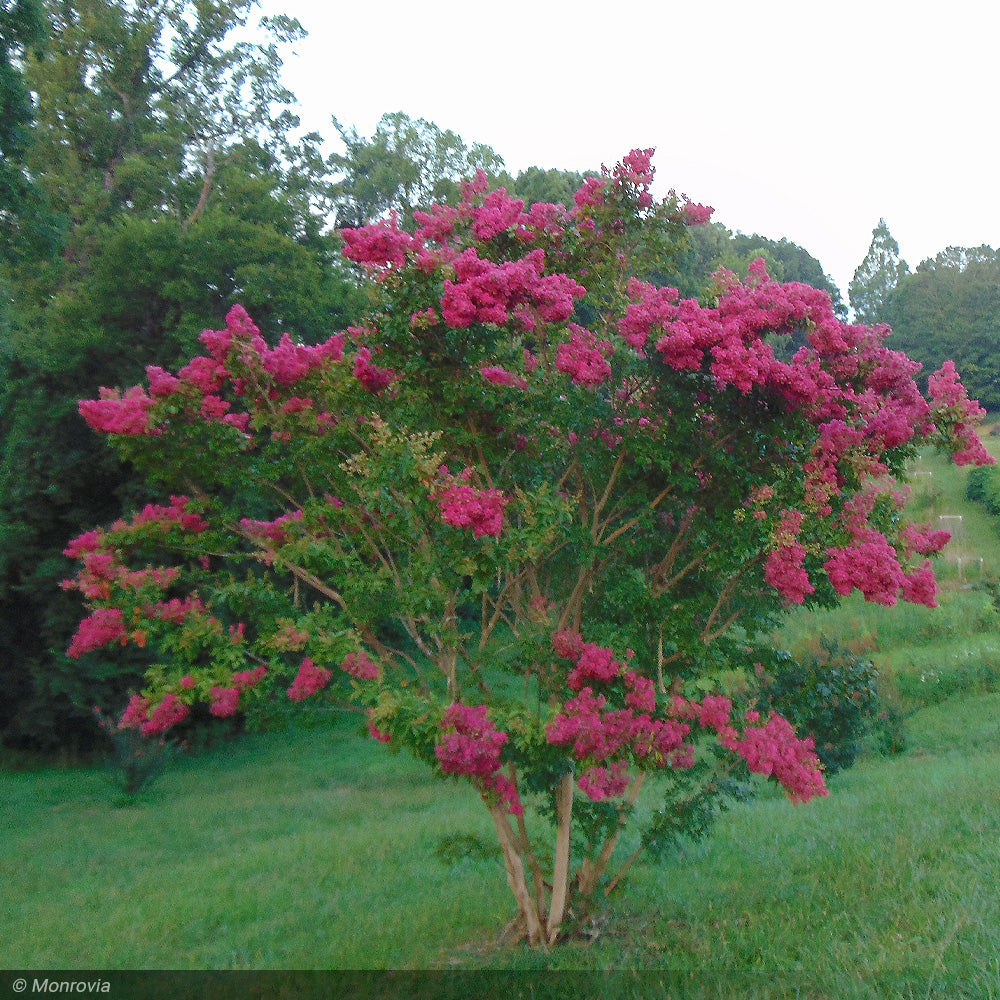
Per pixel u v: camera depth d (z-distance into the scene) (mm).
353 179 34844
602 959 5492
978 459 5266
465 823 10328
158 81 26516
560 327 5637
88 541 5898
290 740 18203
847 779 11102
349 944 6547
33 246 14461
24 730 17688
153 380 5961
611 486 5625
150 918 7715
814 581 5609
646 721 4887
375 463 5227
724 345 4996
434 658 5684
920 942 5000
